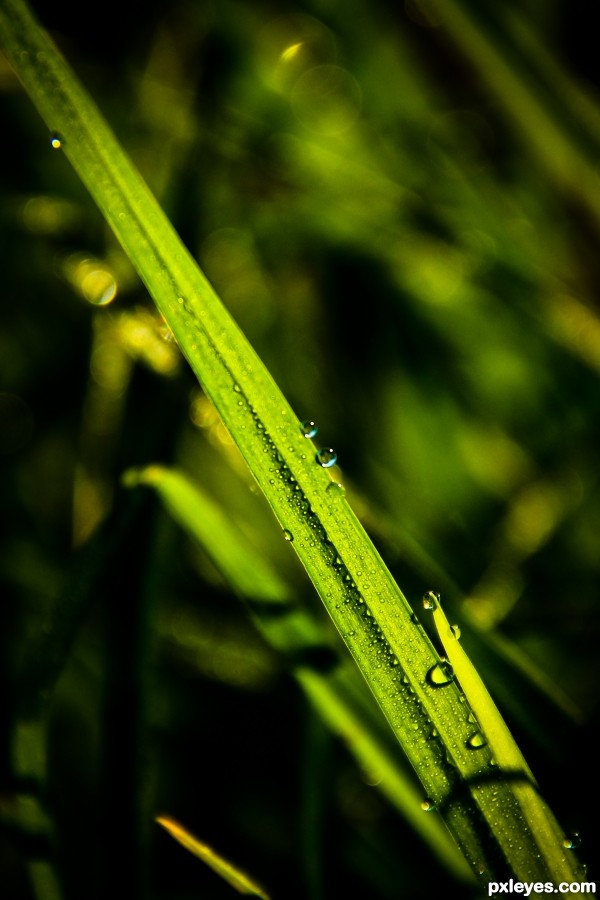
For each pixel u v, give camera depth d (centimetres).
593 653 22
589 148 23
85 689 22
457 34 23
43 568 23
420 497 24
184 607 23
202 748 22
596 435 24
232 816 22
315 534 18
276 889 21
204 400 22
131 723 20
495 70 23
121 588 20
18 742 20
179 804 22
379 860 21
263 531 24
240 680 23
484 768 18
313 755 20
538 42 23
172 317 18
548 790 20
